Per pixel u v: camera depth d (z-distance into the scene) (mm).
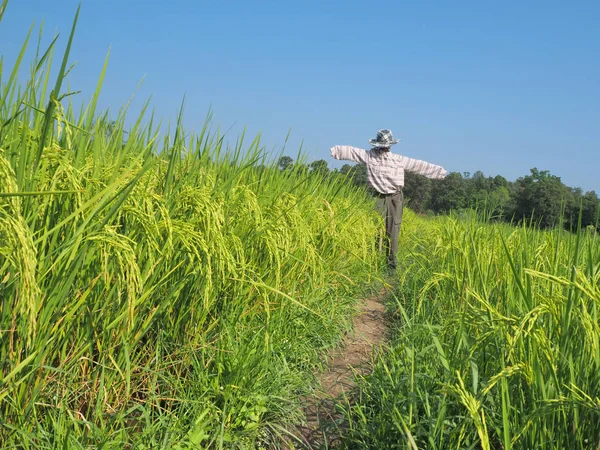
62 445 2289
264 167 5031
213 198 3336
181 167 3447
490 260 3924
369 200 9344
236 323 3639
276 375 3543
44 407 2516
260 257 4164
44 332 2305
